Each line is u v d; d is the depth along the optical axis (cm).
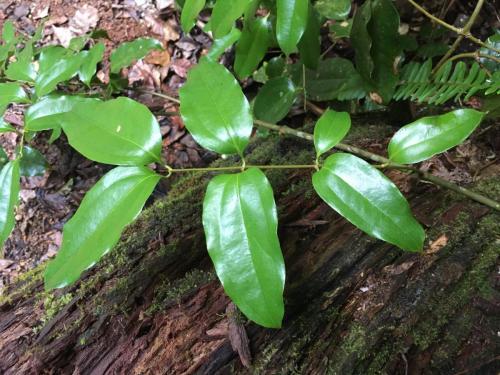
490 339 31
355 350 32
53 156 69
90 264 25
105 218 26
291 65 56
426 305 33
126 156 28
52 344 37
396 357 32
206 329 36
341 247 39
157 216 47
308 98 56
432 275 35
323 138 30
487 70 45
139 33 79
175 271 41
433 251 37
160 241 44
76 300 40
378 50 45
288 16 31
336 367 32
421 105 57
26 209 67
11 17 80
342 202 27
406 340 32
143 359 36
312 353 33
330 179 28
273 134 59
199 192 49
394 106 55
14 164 32
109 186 27
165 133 73
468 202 40
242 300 24
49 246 64
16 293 43
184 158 71
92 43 76
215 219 26
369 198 27
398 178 44
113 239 25
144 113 29
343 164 28
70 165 69
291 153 53
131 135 28
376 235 26
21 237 65
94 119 29
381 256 37
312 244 40
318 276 37
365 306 35
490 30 64
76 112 29
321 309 35
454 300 33
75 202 68
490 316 32
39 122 36
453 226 38
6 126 38
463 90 45
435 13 66
